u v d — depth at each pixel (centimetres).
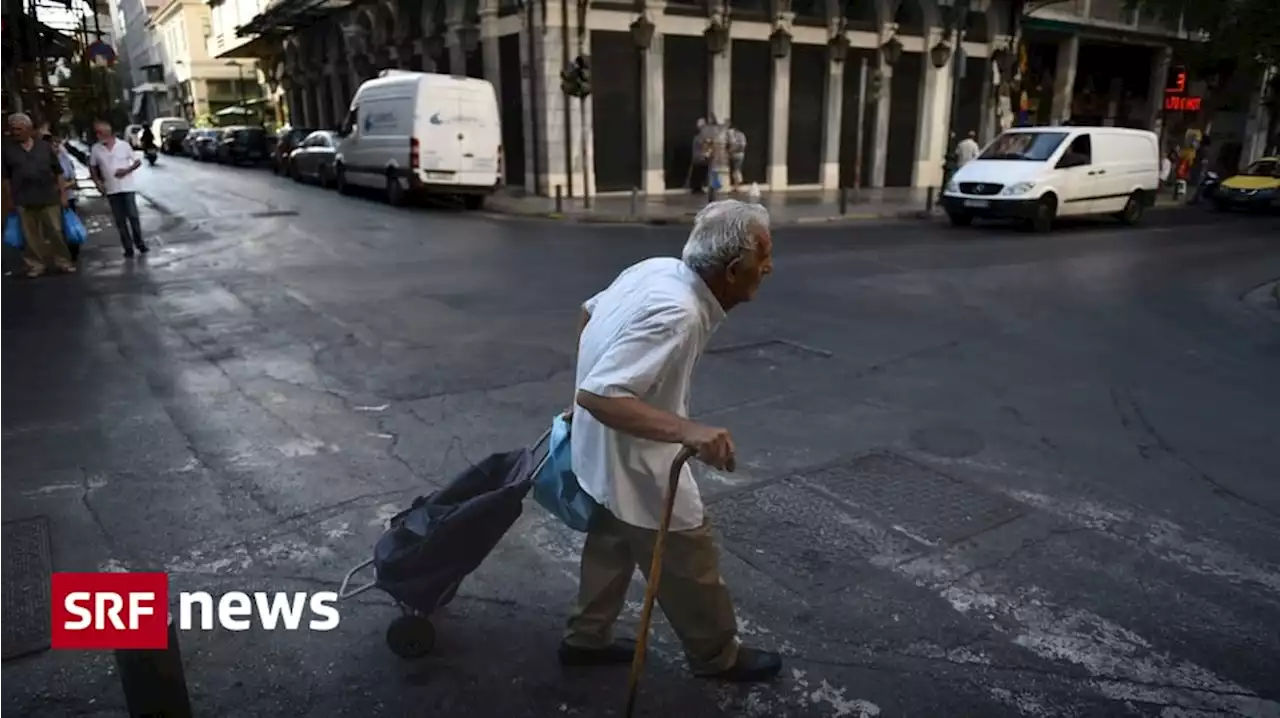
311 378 595
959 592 339
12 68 1812
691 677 284
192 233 1362
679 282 227
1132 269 1170
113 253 1154
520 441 482
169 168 3170
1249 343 762
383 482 426
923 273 1088
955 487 435
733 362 662
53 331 721
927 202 1878
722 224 225
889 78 2478
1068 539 383
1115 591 342
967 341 743
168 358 642
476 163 1780
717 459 214
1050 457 479
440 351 669
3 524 375
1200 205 2428
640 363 214
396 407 537
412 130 1719
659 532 231
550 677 283
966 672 290
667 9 2075
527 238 1375
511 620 314
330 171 2172
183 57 6128
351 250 1208
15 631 297
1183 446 500
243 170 3073
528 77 2028
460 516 264
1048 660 297
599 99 2047
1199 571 358
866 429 519
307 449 467
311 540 368
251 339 702
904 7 2483
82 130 3275
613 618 283
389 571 274
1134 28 3064
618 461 239
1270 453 491
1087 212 1662
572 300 870
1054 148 1622
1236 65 2298
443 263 1102
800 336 747
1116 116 3397
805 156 2416
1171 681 288
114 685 273
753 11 2208
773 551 367
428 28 2428
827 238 1449
